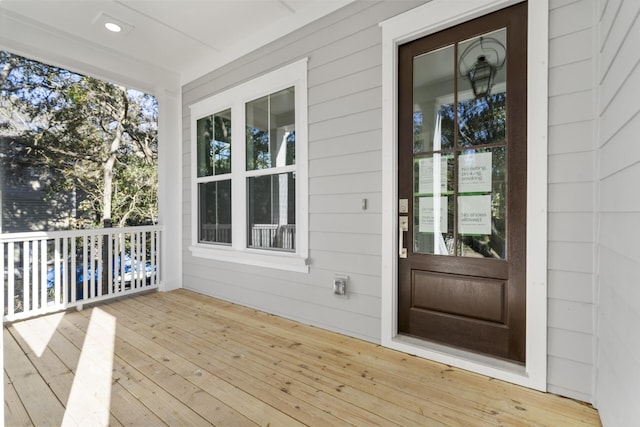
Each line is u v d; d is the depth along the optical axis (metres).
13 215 5.55
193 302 3.65
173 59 3.85
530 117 1.82
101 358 2.24
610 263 1.41
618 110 1.29
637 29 1.08
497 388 1.83
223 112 3.72
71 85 6.25
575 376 1.70
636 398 1.06
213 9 2.88
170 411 1.63
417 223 2.34
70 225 6.24
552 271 1.76
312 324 2.86
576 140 1.69
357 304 2.56
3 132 5.47
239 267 3.53
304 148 2.86
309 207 2.85
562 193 1.73
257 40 3.27
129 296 3.92
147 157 7.73
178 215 4.31
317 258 2.80
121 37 3.34
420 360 2.17
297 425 1.52
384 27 2.37
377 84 2.42
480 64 2.07
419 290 2.34
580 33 1.68
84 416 1.59
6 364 2.16
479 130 2.09
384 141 2.38
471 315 2.13
